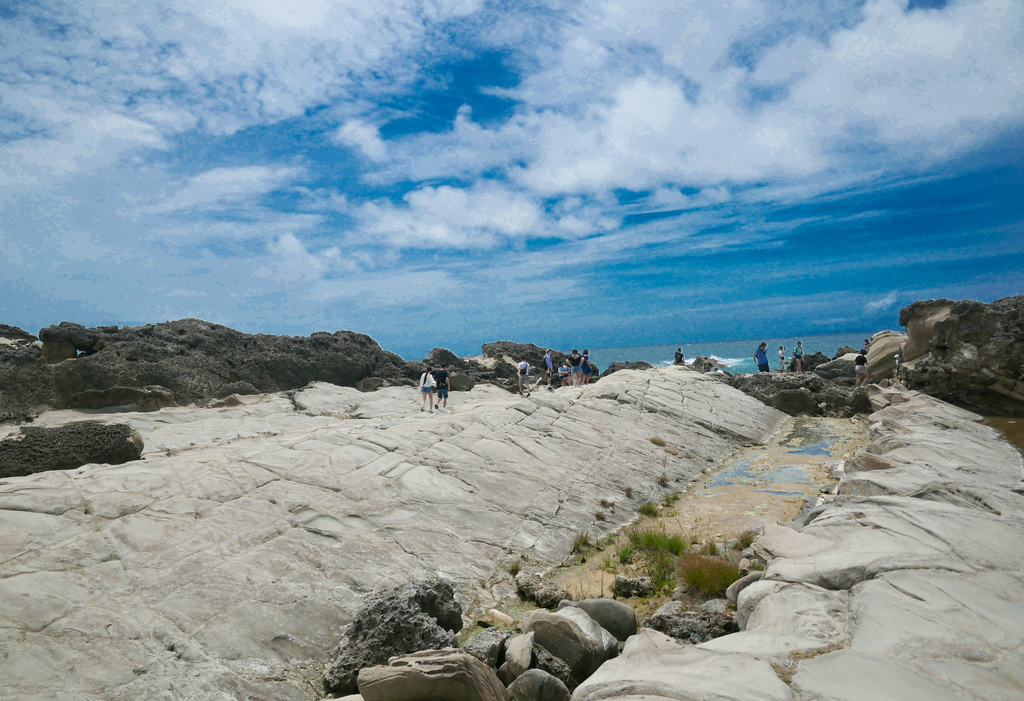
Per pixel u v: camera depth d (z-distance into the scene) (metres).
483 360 35.75
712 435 19.22
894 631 4.25
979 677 3.62
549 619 5.79
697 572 7.53
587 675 5.48
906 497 7.57
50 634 5.35
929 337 18.66
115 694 4.88
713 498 12.80
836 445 17.89
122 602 6.04
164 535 7.31
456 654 4.71
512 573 8.65
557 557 9.49
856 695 3.46
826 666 3.83
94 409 19.98
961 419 14.71
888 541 5.97
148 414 19.38
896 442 11.50
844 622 4.50
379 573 7.59
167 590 6.36
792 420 23.53
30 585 5.88
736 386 27.09
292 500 8.81
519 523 10.16
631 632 6.40
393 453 11.42
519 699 5.14
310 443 11.17
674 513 11.80
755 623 4.83
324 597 6.81
